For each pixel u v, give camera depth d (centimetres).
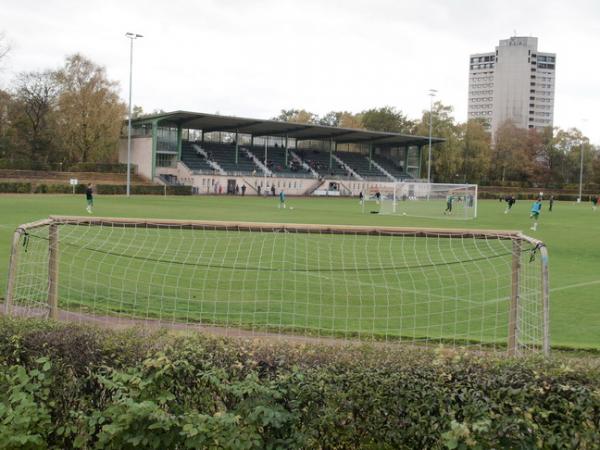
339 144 10194
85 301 1084
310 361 429
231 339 471
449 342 905
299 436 400
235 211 4047
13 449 420
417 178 9619
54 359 451
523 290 744
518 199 9756
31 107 7994
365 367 414
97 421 421
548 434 378
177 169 7619
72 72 7425
